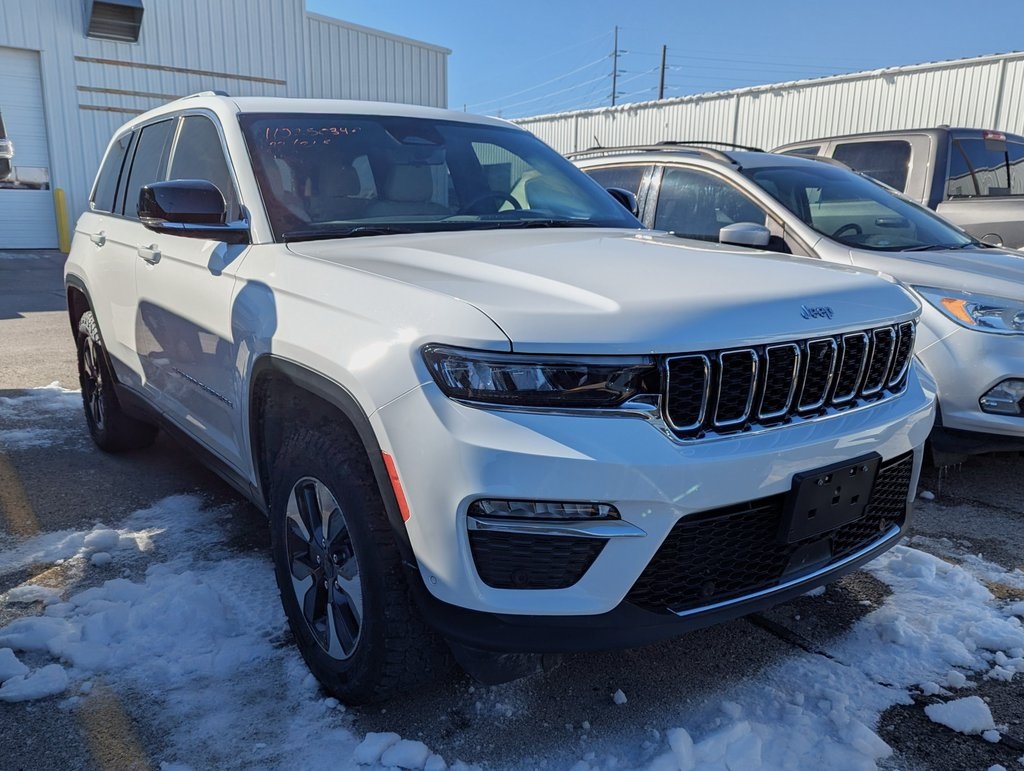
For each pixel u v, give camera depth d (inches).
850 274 102.8
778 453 82.0
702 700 97.3
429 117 145.6
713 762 85.0
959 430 158.1
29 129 628.7
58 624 109.6
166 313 135.0
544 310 77.7
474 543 76.9
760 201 192.4
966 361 154.6
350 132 132.1
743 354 81.6
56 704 95.0
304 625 100.0
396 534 81.9
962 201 274.2
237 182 119.8
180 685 98.9
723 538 82.5
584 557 77.3
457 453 75.0
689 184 208.8
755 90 730.8
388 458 80.6
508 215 133.0
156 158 156.9
